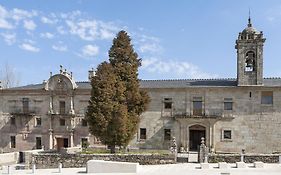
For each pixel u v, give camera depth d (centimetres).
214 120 5391
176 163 4172
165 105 5666
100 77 4438
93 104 4400
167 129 5625
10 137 6284
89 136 5881
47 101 6141
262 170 3591
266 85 5288
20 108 6253
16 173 3747
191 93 5578
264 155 4184
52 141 6056
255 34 5369
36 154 4400
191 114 5531
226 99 5456
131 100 4581
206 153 4272
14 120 6291
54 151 4731
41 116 6147
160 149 5575
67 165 4278
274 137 5269
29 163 4447
